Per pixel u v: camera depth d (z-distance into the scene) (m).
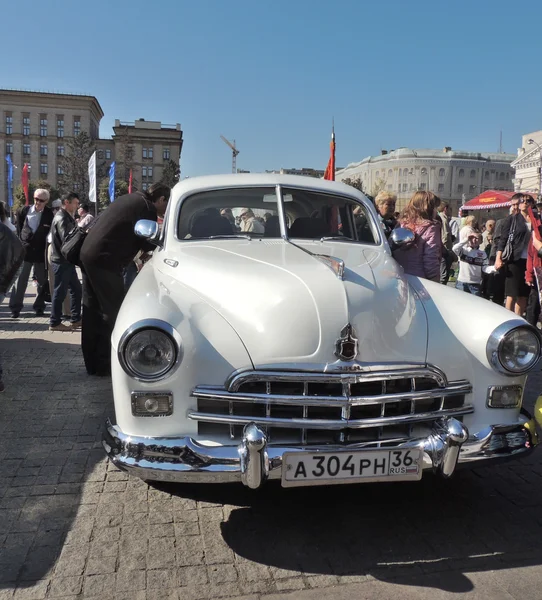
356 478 2.48
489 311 2.87
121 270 4.67
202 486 3.18
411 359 2.64
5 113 95.94
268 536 2.71
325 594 2.29
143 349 2.45
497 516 2.94
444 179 93.12
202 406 2.54
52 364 5.52
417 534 2.76
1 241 4.37
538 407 3.04
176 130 97.50
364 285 2.80
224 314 2.68
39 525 2.74
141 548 2.58
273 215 3.89
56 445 3.66
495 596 2.29
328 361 2.51
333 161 7.23
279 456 2.41
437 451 2.52
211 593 2.28
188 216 3.88
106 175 69.31
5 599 2.21
